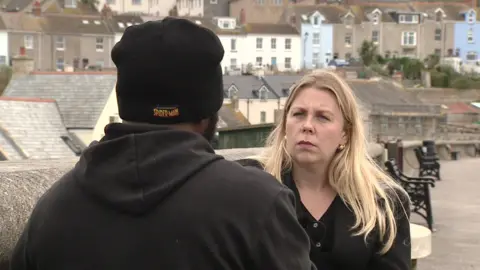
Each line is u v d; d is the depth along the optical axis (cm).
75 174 174
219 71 181
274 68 8438
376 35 9656
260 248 163
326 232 268
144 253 161
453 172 1485
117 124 176
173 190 164
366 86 6038
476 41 10088
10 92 3856
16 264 178
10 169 294
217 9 10556
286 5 9838
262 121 6519
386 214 269
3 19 7738
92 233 164
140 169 164
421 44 9912
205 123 183
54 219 170
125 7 11094
